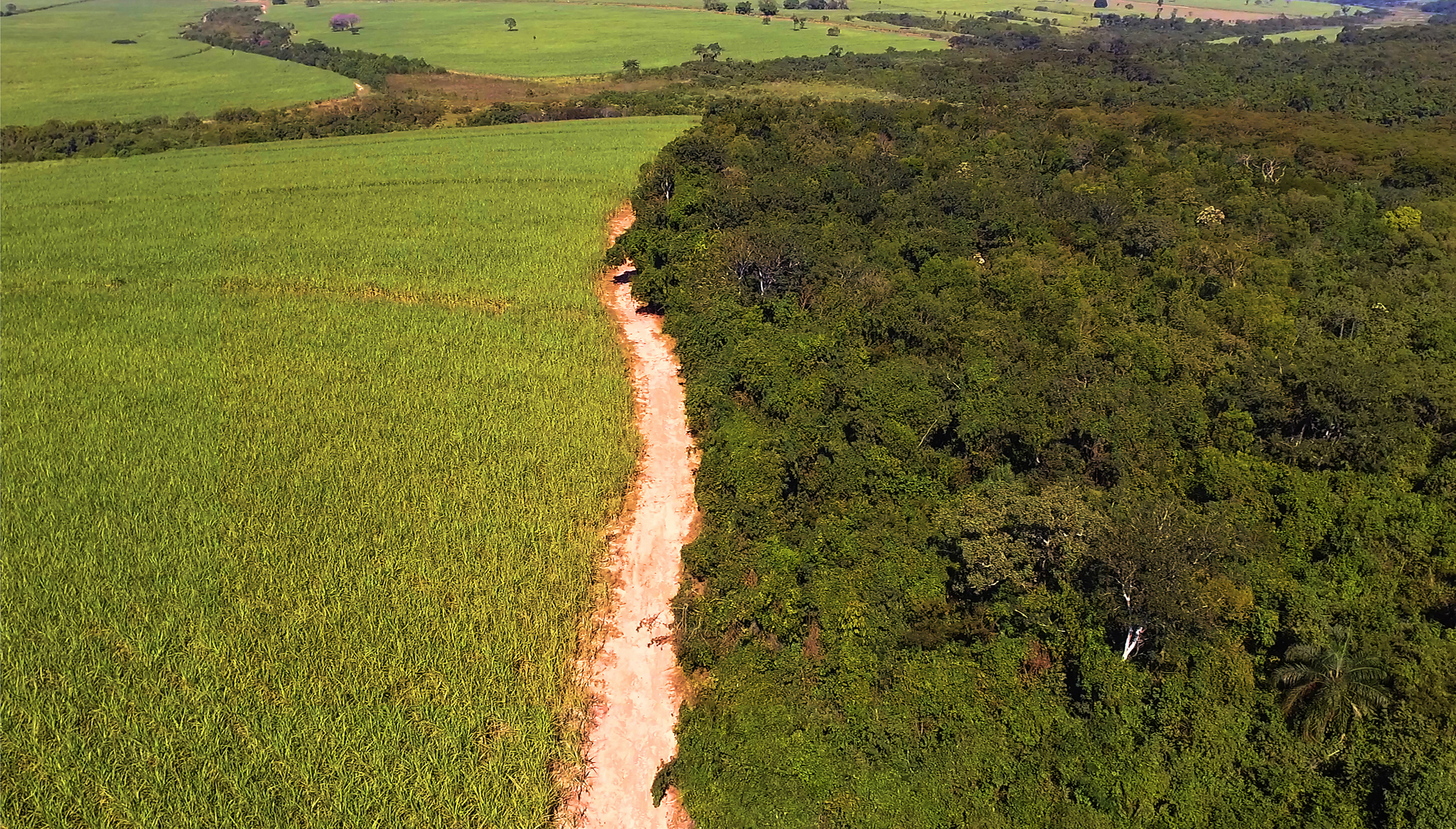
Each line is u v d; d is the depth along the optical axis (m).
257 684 28.36
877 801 24.50
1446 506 34.66
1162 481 36.72
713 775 26.28
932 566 32.00
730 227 61.91
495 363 49.75
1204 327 48.38
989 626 30.23
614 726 29.02
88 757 25.47
